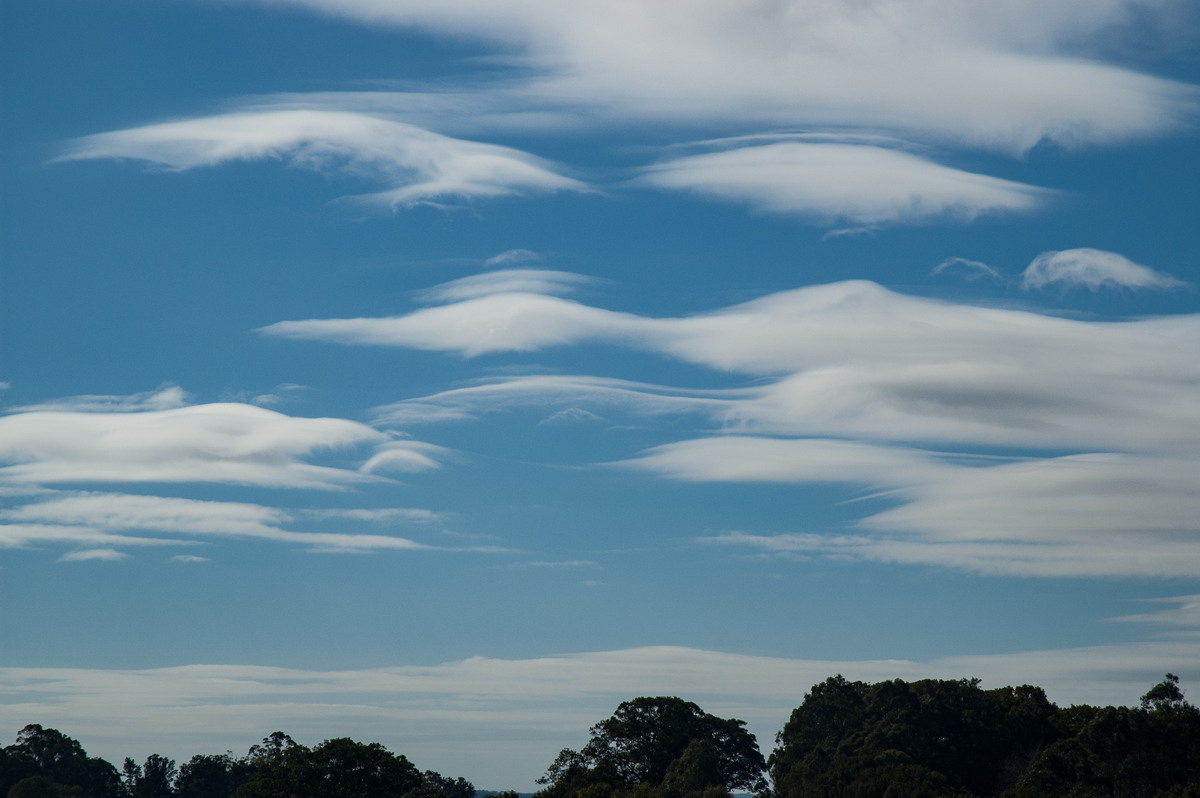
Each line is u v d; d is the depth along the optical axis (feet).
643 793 377.71
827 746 415.64
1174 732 328.29
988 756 399.65
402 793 423.64
